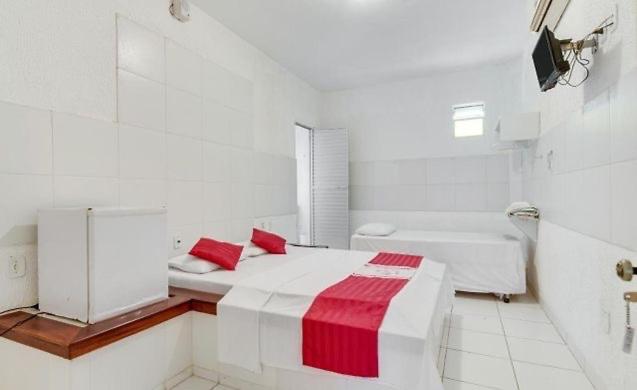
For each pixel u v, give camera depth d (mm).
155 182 2432
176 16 2602
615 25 1541
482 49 3781
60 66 1896
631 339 1257
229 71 3211
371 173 4984
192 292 2141
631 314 1431
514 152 4172
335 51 3771
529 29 3059
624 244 1479
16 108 1716
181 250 2631
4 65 1676
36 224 1792
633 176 1393
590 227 1884
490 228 4363
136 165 2299
